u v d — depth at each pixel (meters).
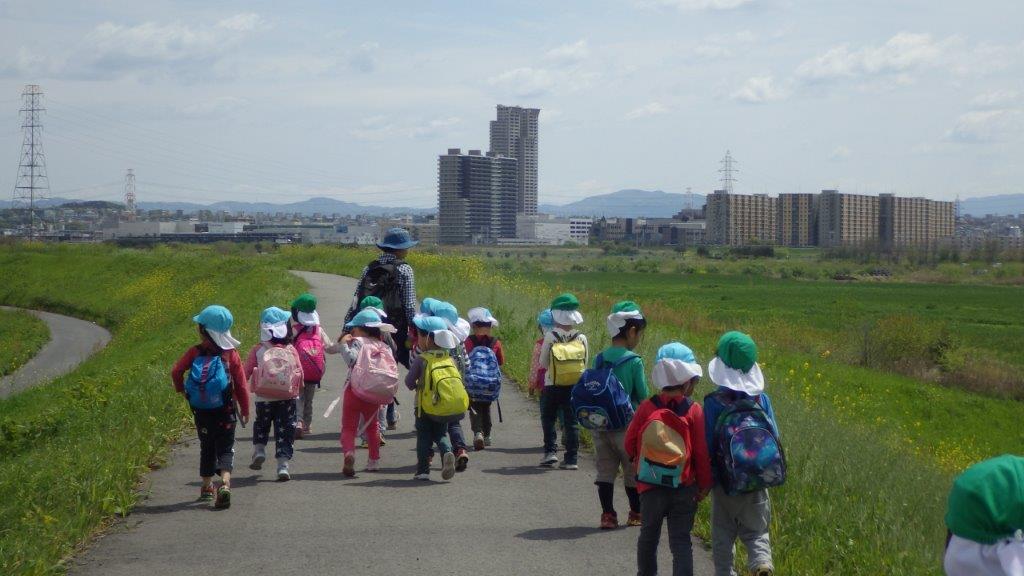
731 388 5.33
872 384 25.73
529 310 19.23
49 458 9.20
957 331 48.50
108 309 51.59
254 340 17.64
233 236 169.88
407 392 13.31
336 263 49.81
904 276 111.69
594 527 7.14
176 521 7.21
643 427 5.58
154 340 31.36
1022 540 3.11
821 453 8.22
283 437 8.49
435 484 8.39
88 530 6.82
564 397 8.92
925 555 6.05
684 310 38.91
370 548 6.58
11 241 83.38
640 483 5.57
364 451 9.73
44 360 38.91
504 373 14.45
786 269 112.75
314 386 10.52
